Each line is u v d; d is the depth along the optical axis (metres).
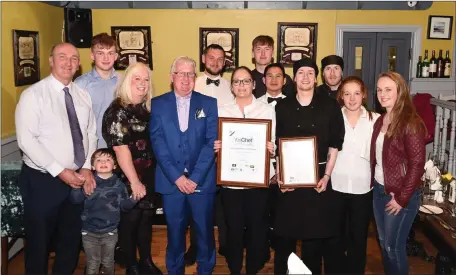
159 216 4.55
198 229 3.09
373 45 5.77
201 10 5.62
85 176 2.96
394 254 2.87
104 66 3.44
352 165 2.92
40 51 4.71
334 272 3.13
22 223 3.10
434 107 5.34
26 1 4.37
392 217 2.81
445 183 3.62
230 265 3.22
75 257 3.10
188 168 2.98
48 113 2.81
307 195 2.92
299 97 2.95
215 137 3.01
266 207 3.15
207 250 3.13
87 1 5.49
